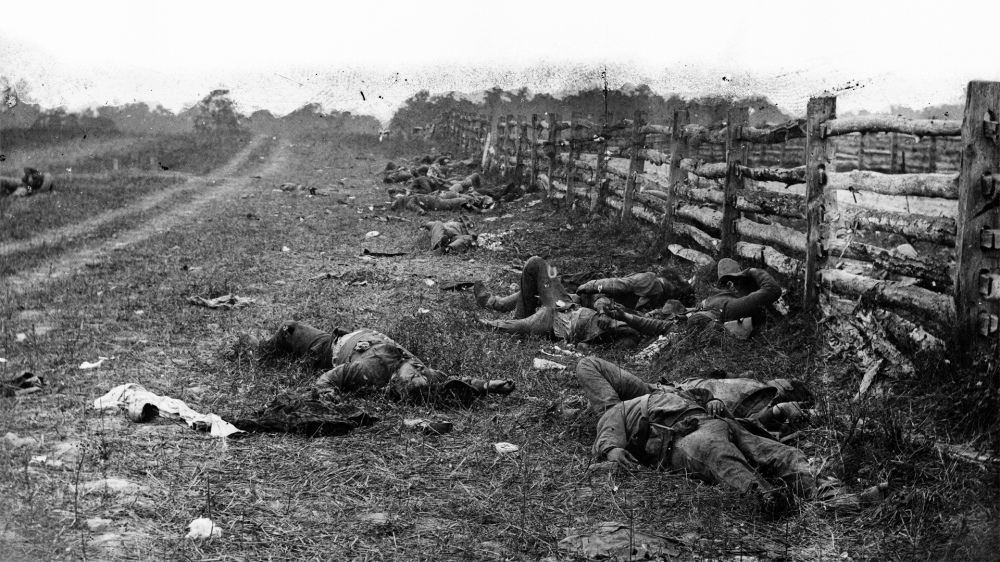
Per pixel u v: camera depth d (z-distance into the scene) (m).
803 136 7.52
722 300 7.30
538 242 12.70
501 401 5.84
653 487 4.38
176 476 4.32
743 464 4.33
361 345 5.97
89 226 13.56
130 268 10.16
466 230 13.42
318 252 12.13
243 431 5.00
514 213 16.44
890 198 8.97
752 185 9.10
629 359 6.95
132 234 13.12
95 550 3.47
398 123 31.97
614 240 12.27
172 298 8.53
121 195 17.52
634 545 3.70
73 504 3.89
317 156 28.50
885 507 4.08
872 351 5.98
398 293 9.33
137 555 3.46
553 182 17.31
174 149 26.41
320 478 4.40
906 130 5.89
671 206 10.90
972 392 4.90
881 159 15.70
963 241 5.28
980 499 4.02
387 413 5.47
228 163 25.62
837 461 4.63
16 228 12.80
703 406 4.84
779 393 5.46
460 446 4.98
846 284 6.59
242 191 19.73
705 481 4.41
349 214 16.41
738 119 8.95
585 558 3.62
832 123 6.88
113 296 8.50
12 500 3.85
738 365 6.53
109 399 5.40
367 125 32.09
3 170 17.39
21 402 5.33
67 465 4.36
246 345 6.71
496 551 3.69
